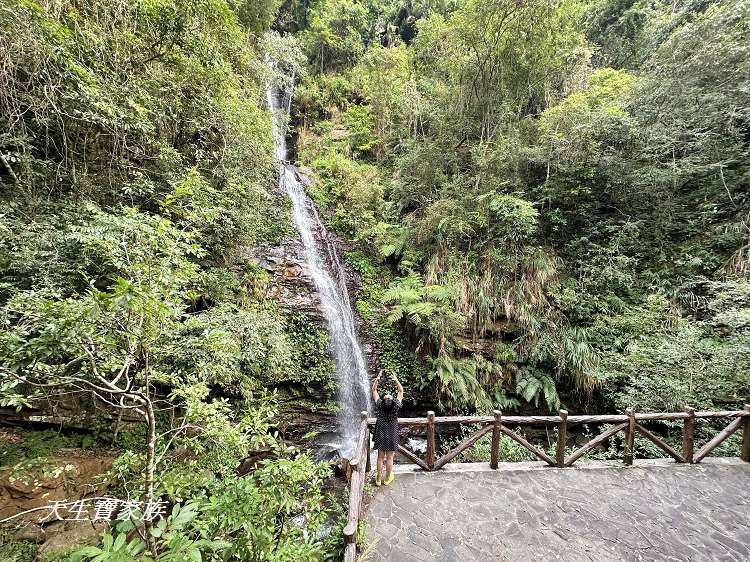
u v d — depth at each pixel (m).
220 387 6.09
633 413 4.90
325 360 8.58
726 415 4.98
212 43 6.62
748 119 7.82
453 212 10.05
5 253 4.02
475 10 10.35
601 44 16.14
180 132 6.86
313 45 18.53
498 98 11.62
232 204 7.21
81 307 1.92
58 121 4.92
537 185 10.23
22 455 4.46
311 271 10.05
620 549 3.44
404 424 4.68
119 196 5.68
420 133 14.16
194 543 1.90
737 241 7.65
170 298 2.39
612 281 8.70
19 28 4.09
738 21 8.17
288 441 7.41
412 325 9.54
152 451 2.28
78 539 3.96
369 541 3.50
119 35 5.42
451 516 3.88
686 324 6.88
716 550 3.44
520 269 9.41
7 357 2.07
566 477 4.61
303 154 15.39
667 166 8.76
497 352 8.75
